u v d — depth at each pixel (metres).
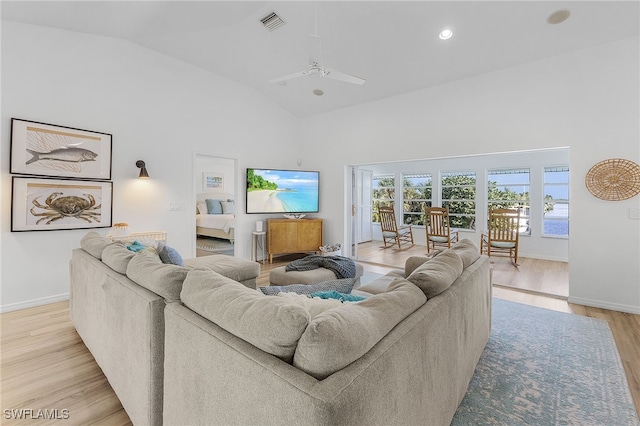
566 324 2.85
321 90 5.05
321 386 0.75
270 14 3.50
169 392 1.26
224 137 4.93
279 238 5.45
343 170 5.58
